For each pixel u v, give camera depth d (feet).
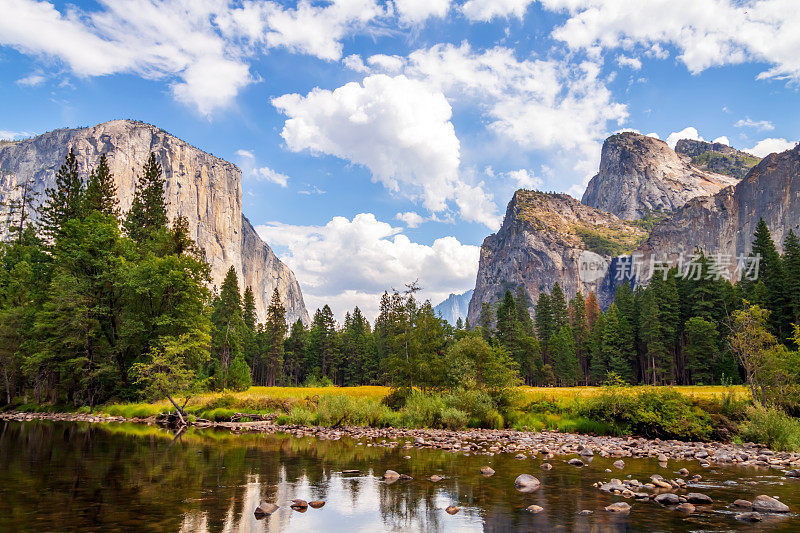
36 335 153.79
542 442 87.76
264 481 47.29
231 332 282.97
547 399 126.21
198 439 83.46
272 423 116.98
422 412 114.93
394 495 42.01
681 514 36.01
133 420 120.78
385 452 71.15
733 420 105.29
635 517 34.96
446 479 49.98
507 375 123.44
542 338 385.70
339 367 405.39
